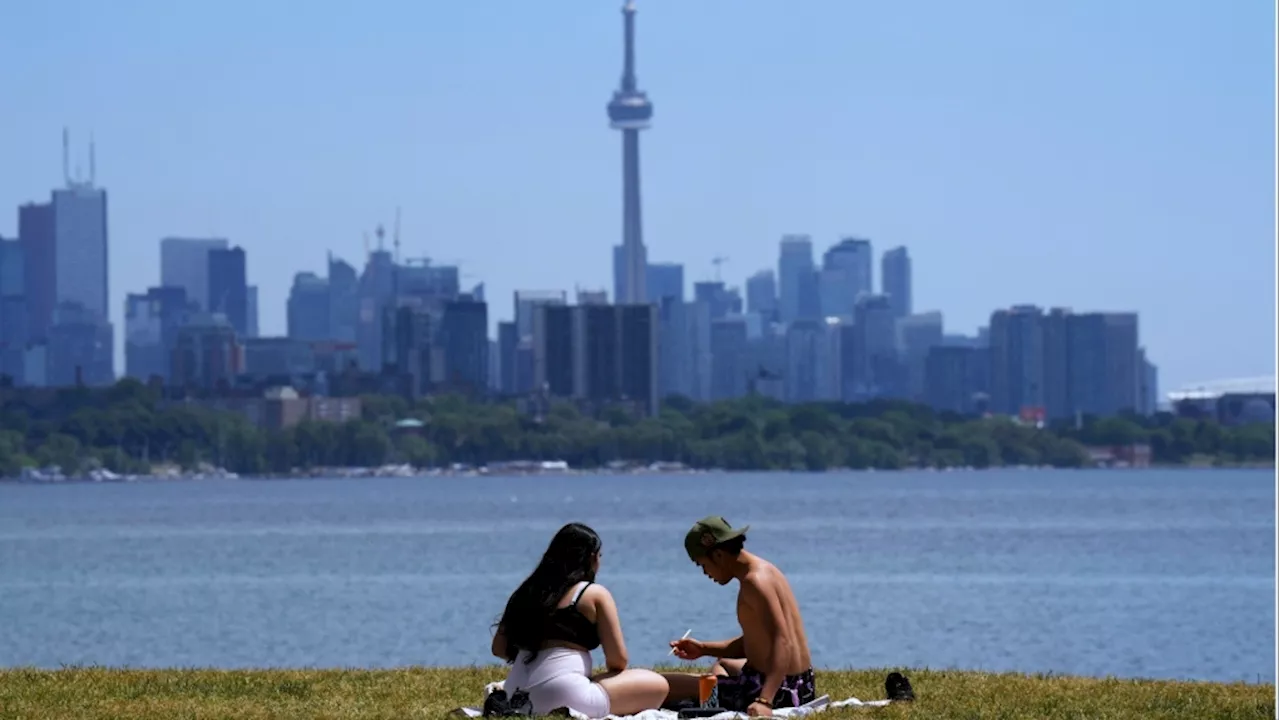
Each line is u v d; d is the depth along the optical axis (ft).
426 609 293.02
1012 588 343.87
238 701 83.97
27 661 210.59
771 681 75.20
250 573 410.11
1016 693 85.97
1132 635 245.24
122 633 255.50
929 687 88.94
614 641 74.54
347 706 81.76
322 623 266.98
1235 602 306.96
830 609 294.05
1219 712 79.10
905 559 452.35
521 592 74.64
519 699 73.61
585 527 75.61
